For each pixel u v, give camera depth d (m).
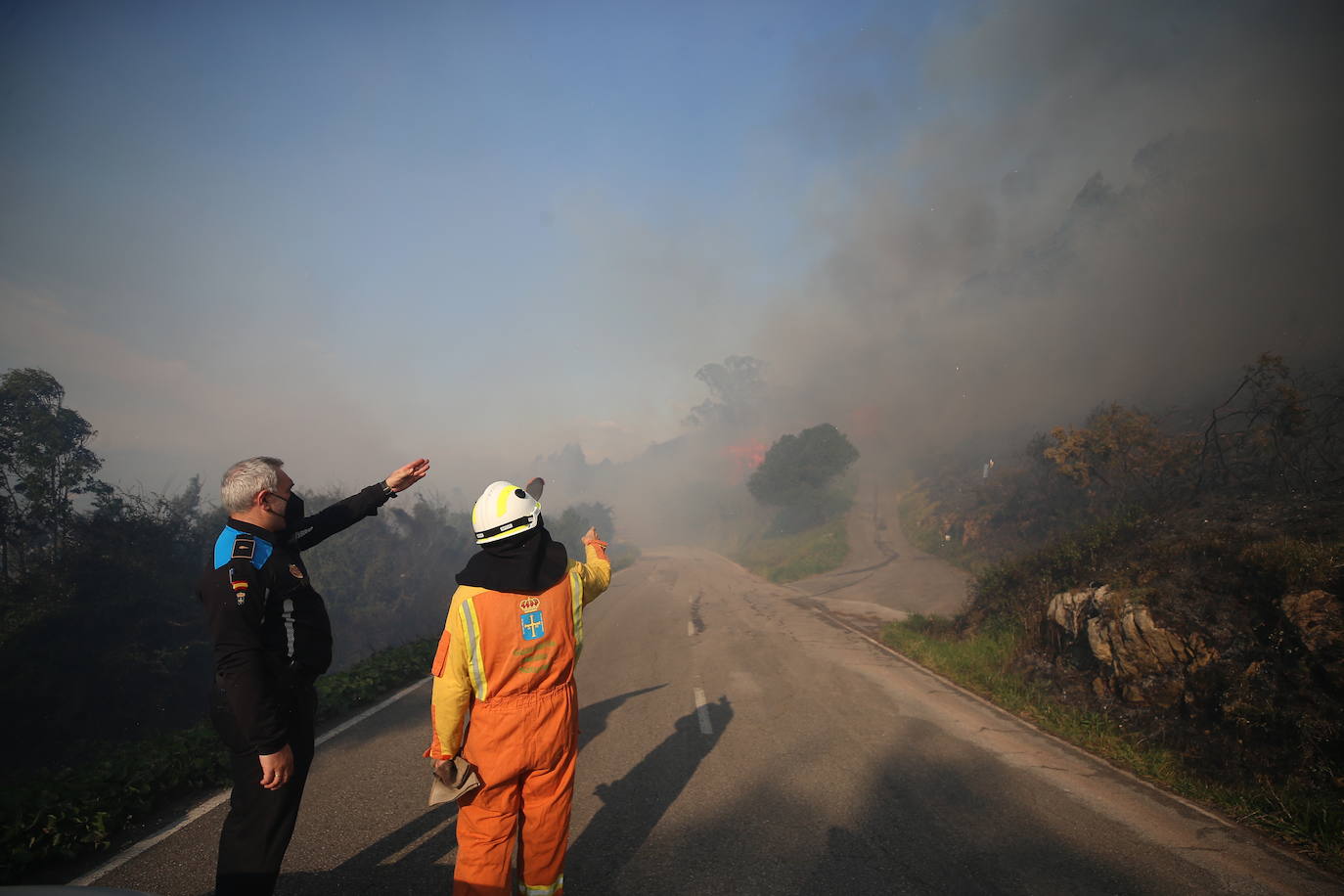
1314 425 9.96
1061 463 19.45
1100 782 5.37
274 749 2.24
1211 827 4.54
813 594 25.02
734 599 21.08
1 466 21.67
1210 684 6.10
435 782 2.35
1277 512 7.89
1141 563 7.88
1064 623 8.44
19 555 20.39
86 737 17.02
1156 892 3.56
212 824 3.88
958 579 26.98
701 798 4.55
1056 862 3.85
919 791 4.88
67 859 3.41
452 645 2.33
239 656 2.23
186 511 25.02
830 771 5.23
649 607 17.80
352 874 3.27
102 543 19.41
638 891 3.27
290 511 2.70
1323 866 4.02
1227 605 6.48
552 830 2.47
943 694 8.44
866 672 9.62
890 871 3.62
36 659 17.27
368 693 7.26
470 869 2.36
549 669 2.44
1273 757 5.31
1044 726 7.05
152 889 3.13
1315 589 5.77
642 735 6.10
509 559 2.45
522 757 2.36
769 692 8.12
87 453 23.80
